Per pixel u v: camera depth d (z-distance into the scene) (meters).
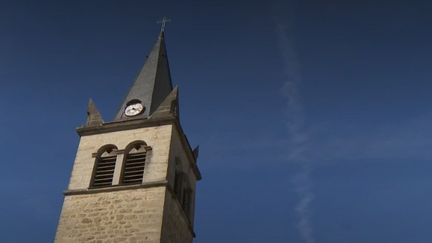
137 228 32.53
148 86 42.91
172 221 34.47
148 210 33.19
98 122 39.41
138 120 38.44
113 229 32.88
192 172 41.16
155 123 38.09
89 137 38.88
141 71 45.31
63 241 33.00
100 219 33.56
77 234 33.19
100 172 36.78
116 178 35.69
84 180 36.19
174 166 36.94
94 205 34.41
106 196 34.69
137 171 35.94
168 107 39.16
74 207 34.59
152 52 47.56
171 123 37.81
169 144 36.56
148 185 34.47
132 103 41.50
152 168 35.50
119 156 36.97
